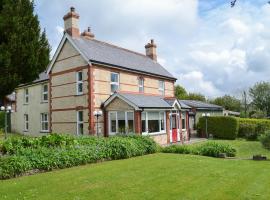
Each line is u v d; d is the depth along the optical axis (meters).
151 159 14.24
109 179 9.78
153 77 28.47
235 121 29.31
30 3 21.44
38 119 30.34
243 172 11.13
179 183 9.23
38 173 11.06
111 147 14.69
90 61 21.78
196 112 36.88
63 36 24.09
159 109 23.33
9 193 8.17
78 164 12.76
